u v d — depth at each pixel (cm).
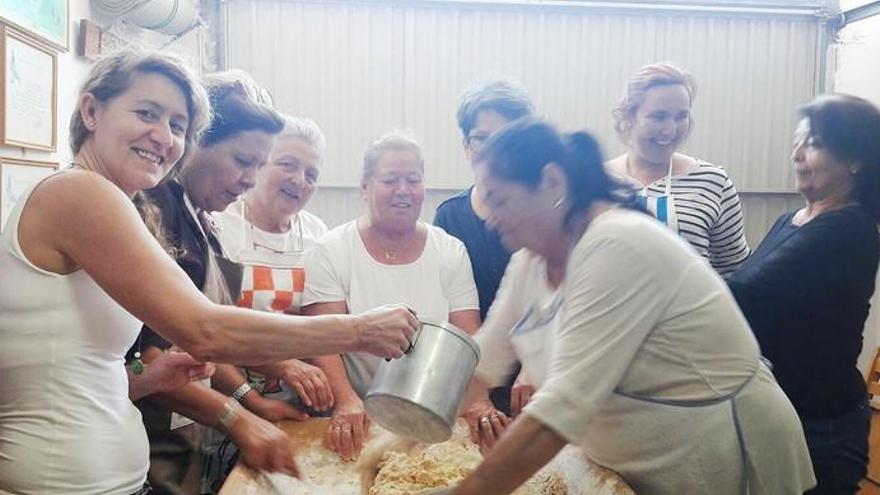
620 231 114
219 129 160
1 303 105
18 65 241
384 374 134
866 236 164
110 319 111
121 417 115
